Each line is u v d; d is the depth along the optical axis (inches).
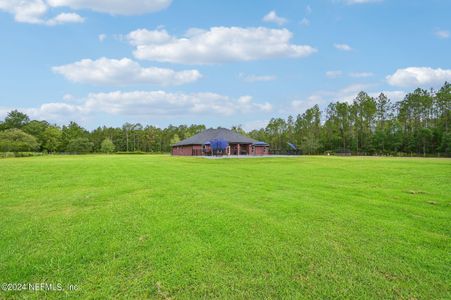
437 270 169.2
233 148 2181.3
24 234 229.6
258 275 164.7
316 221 261.3
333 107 3420.3
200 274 165.5
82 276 165.0
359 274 165.3
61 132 3654.0
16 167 766.5
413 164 922.7
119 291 149.9
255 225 249.1
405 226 247.3
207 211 294.8
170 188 433.4
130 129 4202.8
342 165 893.2
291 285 154.5
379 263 178.2
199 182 497.0
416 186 460.4
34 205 326.0
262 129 4020.7
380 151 2923.2
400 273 166.1
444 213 289.7
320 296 144.6
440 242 211.2
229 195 379.9
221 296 145.2
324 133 3427.7
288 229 238.7
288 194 388.5
